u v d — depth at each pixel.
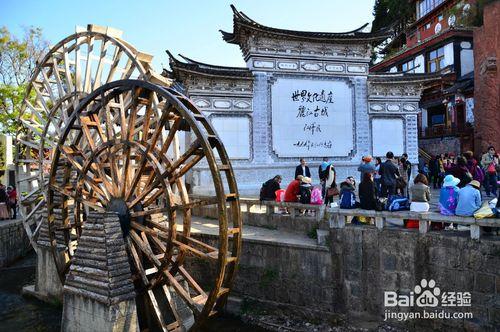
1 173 27.11
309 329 11.70
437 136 37.22
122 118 12.22
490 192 19.80
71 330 10.38
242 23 23.94
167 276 10.88
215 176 9.95
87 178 12.35
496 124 28.41
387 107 27.77
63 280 12.98
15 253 20.28
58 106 16.50
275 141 25.39
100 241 10.05
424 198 11.29
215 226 16.36
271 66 25.38
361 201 12.13
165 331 10.67
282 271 12.86
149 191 10.96
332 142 26.48
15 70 35.06
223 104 24.53
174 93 11.26
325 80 26.50
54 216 13.63
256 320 12.48
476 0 38.19
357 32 26.70
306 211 14.99
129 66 16.83
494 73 28.59
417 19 47.72
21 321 12.62
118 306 9.59
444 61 38.09
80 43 16.61
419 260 10.88
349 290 11.82
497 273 9.72
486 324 9.82
